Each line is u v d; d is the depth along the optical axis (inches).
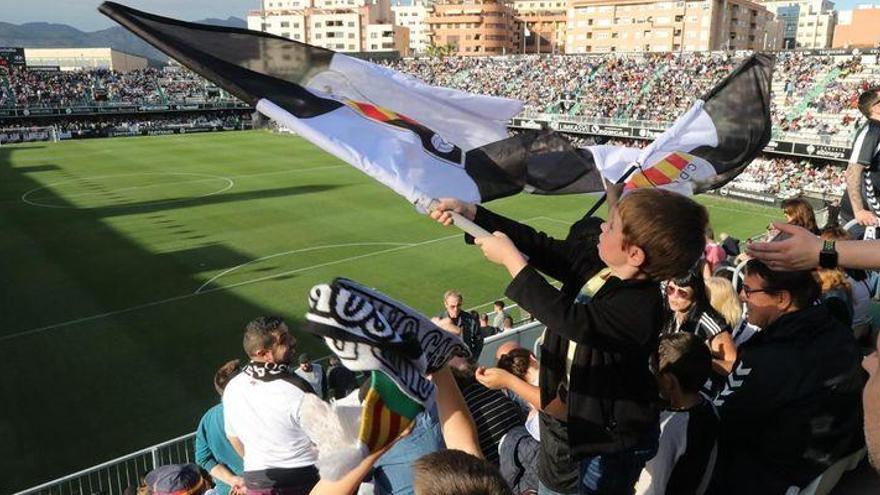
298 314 954.7
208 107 3201.3
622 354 111.3
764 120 247.3
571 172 199.5
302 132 149.2
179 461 438.6
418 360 101.0
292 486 173.2
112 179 1872.5
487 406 193.9
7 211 1501.0
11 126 2753.4
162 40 155.5
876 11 4938.5
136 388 741.3
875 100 231.1
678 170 244.1
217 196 1684.3
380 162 147.9
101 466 402.3
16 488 577.6
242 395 175.3
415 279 1115.9
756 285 150.1
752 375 144.3
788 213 250.8
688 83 2546.8
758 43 5182.1
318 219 1475.1
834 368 142.0
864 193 241.9
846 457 153.0
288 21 6845.5
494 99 181.5
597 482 124.1
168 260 1182.3
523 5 6688.0
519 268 110.3
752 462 147.3
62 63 6717.5
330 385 368.8
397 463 152.2
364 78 171.9
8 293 1016.9
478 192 164.7
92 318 928.9
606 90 2699.3
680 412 153.8
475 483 79.1
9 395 725.3
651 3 4682.6
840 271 198.5
